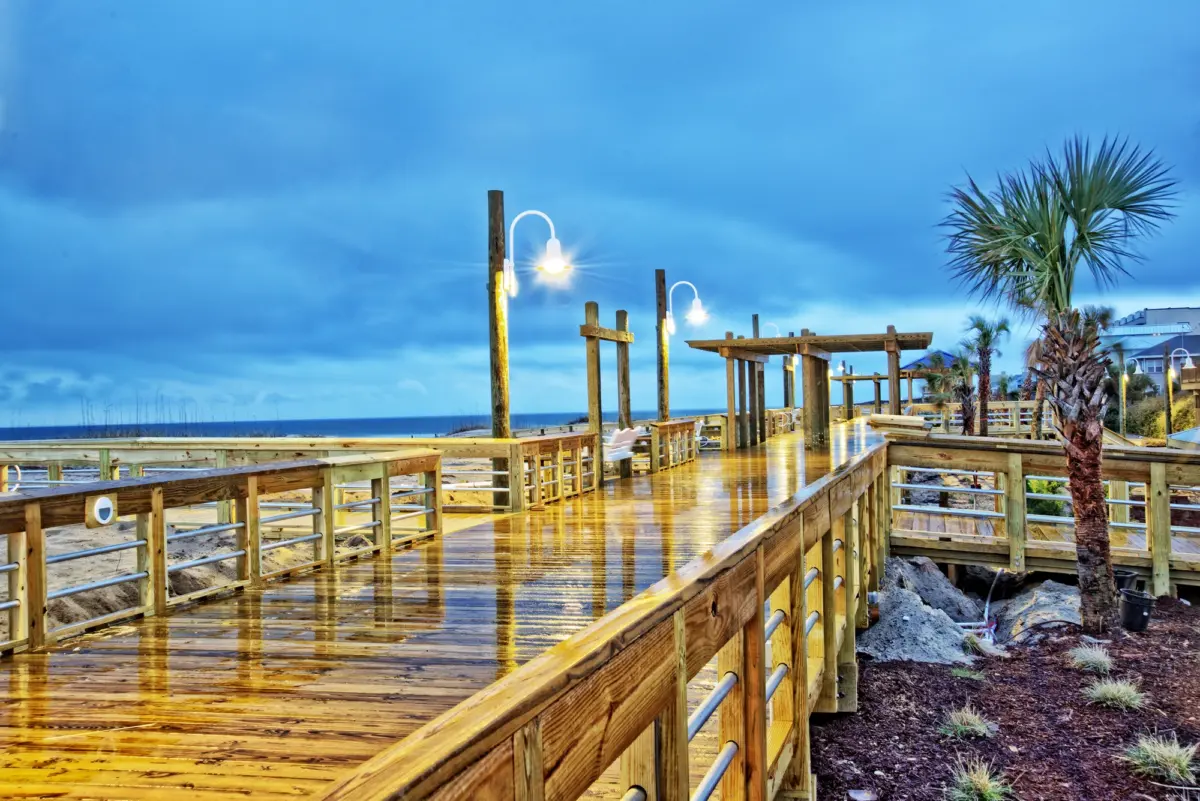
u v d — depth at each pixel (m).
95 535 8.48
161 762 2.38
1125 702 5.28
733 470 12.52
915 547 9.32
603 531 7.04
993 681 5.98
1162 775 4.34
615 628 1.50
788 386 25.94
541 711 1.22
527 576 5.18
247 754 2.44
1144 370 50.44
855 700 5.30
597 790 2.74
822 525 4.20
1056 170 6.98
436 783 0.96
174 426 156.75
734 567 2.30
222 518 8.94
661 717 1.78
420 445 8.78
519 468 8.59
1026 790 4.26
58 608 5.95
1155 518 8.09
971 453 9.00
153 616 4.24
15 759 2.42
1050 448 8.64
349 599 4.61
